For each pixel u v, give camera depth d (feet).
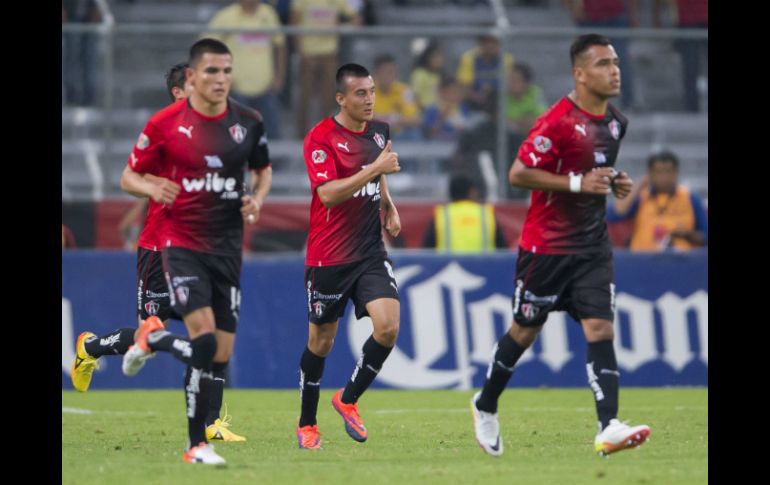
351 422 96.58
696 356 161.38
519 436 103.76
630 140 211.41
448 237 175.83
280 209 178.50
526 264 85.35
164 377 157.58
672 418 120.37
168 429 110.22
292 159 193.67
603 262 84.74
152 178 92.58
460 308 158.71
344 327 156.25
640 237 177.78
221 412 126.82
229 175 84.79
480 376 158.30
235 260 85.76
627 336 160.86
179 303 83.05
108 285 156.56
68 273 156.04
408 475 76.48
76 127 192.13
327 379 155.84
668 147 210.59
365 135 96.53
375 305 94.38
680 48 201.16
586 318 84.12
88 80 185.98
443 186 199.41
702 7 220.84
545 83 212.02
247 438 103.60
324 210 95.14
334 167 94.99
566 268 84.28
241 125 85.25
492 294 159.22
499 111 183.93
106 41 180.14
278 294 158.10
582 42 84.23
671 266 162.20
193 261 83.97
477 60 198.18
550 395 148.15
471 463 83.82
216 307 86.38
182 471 78.07
